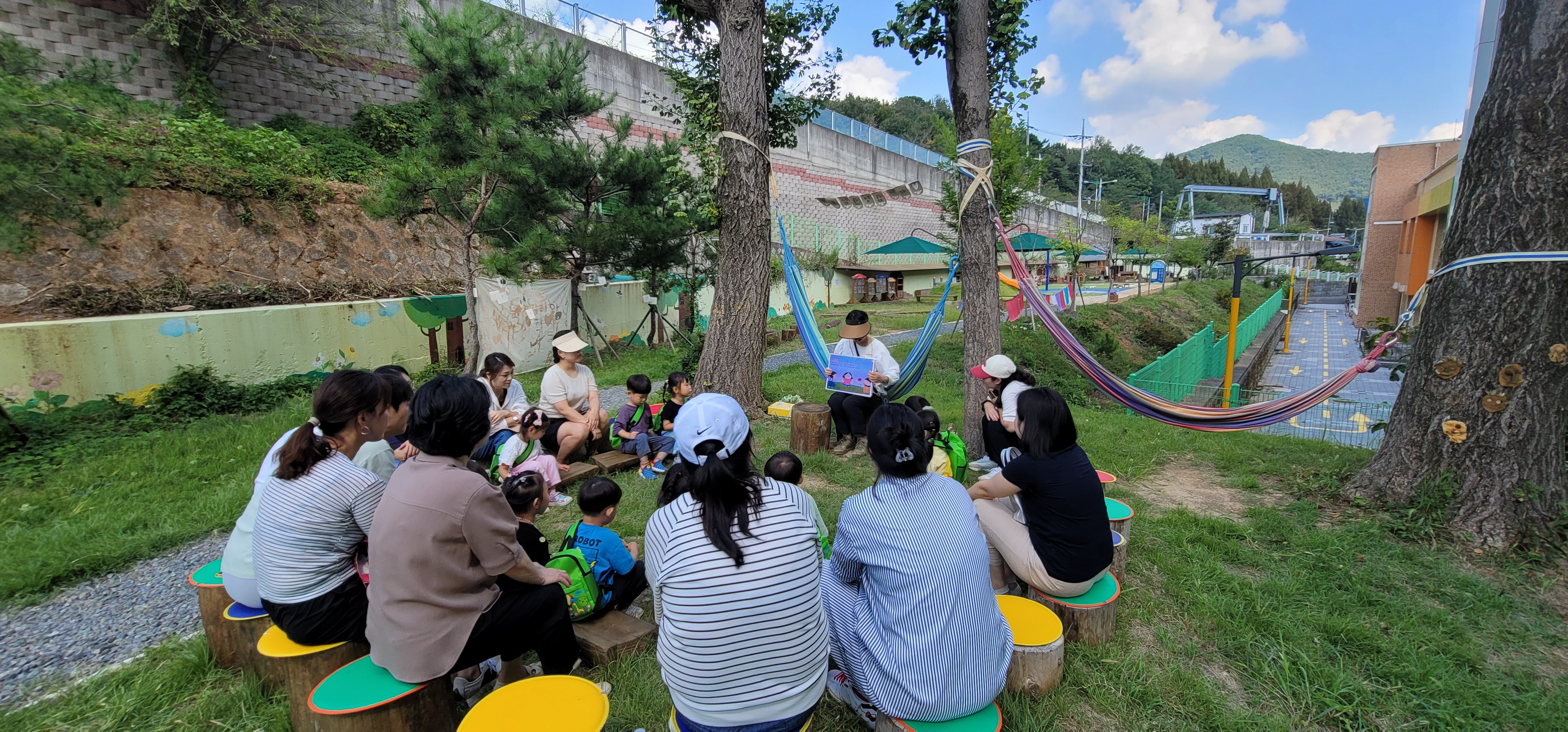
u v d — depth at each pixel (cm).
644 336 1310
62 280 692
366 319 845
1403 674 253
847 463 520
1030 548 271
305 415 638
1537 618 296
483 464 421
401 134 1211
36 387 587
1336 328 2406
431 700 209
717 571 178
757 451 543
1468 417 362
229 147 902
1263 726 229
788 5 695
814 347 599
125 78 988
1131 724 232
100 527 395
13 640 294
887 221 2736
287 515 215
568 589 266
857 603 225
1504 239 349
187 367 677
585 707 190
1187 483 488
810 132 2248
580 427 471
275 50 1123
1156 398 485
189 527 402
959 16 496
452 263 1102
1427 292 400
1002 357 427
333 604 220
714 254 1139
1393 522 374
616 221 989
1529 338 346
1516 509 347
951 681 194
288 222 906
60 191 506
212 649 262
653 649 272
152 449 534
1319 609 299
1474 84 624
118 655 285
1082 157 3447
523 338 1016
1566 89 330
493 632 219
